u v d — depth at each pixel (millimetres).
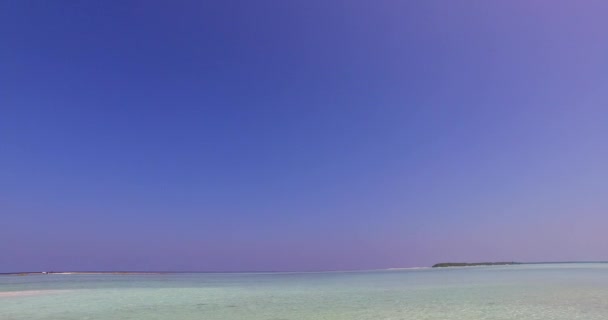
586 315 13672
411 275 49406
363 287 28406
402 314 14758
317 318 14180
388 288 26953
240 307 17484
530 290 22141
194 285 33938
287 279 45719
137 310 16688
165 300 20531
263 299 20750
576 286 23984
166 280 44906
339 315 14789
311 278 47625
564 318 13195
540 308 15336
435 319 13570
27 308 17297
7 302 19578
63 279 47188
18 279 46781
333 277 49938
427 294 21688
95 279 47531
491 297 19328
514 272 47969
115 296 22625
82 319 14414
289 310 16328
